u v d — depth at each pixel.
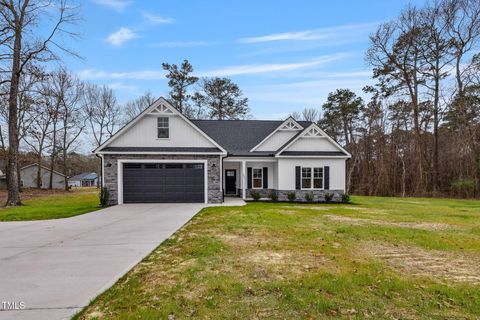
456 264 5.55
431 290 4.29
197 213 12.01
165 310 3.54
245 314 3.49
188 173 16.03
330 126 37.72
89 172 72.25
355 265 5.37
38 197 24.45
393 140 29.81
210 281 4.52
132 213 12.09
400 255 6.11
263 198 19.09
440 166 27.59
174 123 16.34
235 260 5.60
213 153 16.00
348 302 3.87
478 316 3.56
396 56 28.84
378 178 29.33
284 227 8.94
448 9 26.31
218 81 35.75
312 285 4.37
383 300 3.95
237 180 20.64
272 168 19.66
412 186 28.23
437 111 27.56
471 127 25.97
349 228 8.85
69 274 4.80
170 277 4.70
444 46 26.75
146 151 15.63
